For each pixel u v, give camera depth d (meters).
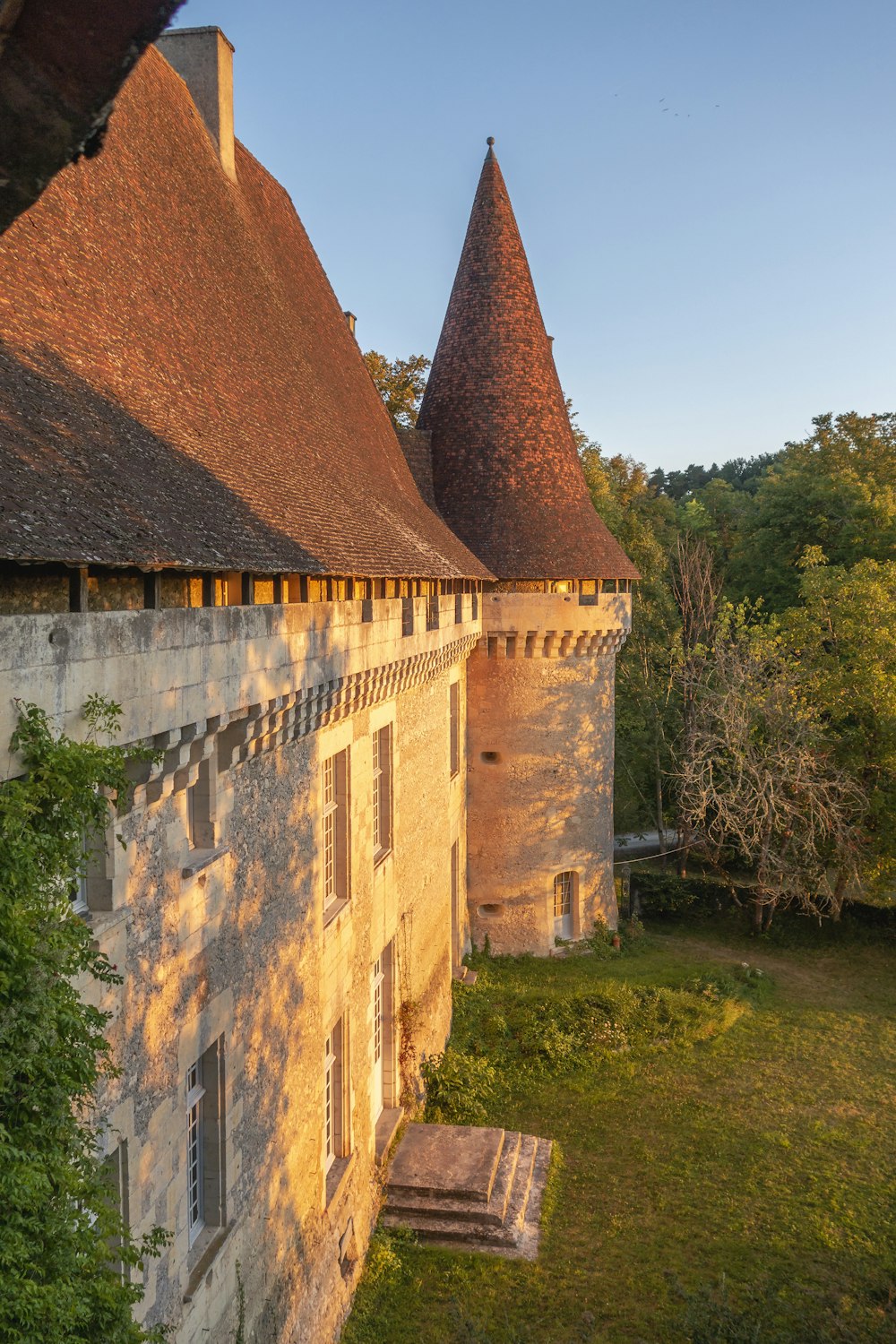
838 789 29.48
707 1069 20.89
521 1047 21.41
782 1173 16.92
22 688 5.41
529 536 26.14
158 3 3.97
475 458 26.73
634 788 40.84
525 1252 14.79
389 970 17.27
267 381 14.38
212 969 9.08
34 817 5.37
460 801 25.39
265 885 10.54
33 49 4.08
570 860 27.31
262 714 9.21
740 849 31.97
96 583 6.68
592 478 47.59
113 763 5.77
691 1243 15.00
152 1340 6.54
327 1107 13.88
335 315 22.23
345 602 11.98
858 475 46.72
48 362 7.75
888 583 30.11
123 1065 7.33
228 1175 9.45
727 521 63.88
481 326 27.22
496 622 25.98
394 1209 15.53
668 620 43.69
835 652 31.20
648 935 30.80
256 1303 10.15
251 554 8.49
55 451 6.68
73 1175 5.29
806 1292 13.80
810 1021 23.69
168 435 9.19
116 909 7.16
